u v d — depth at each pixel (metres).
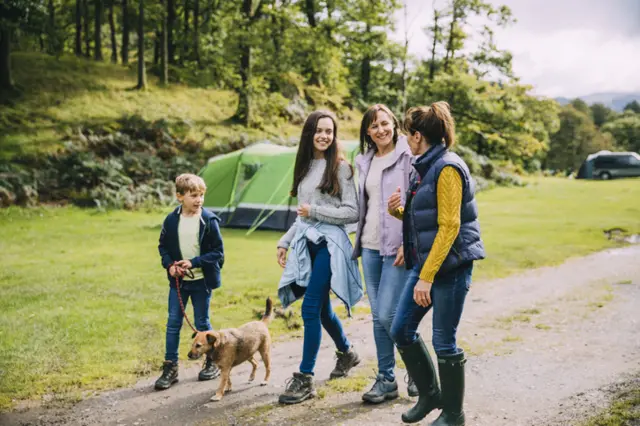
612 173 32.62
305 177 3.97
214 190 14.15
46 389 4.11
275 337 5.56
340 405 3.57
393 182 3.61
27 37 31.47
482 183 25.38
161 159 21.05
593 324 5.51
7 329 5.63
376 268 3.71
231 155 14.47
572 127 72.00
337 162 3.86
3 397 3.95
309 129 3.91
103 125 22.08
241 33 24.00
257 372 4.45
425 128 2.98
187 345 5.18
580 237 12.07
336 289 3.67
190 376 4.39
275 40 25.19
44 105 22.97
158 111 24.97
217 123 25.33
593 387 3.65
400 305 3.09
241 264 9.27
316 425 3.27
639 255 9.96
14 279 8.07
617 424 2.94
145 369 4.53
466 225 2.90
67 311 6.36
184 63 31.91
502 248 10.70
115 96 25.50
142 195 17.48
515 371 4.14
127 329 5.68
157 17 28.69
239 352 3.88
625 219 14.91
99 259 9.66
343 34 30.02
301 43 25.30
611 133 83.31
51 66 26.94
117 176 18.23
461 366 2.94
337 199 3.86
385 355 3.62
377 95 36.25
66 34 36.25
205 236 4.16
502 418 3.23
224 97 29.06
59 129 21.22
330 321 4.00
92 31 39.25
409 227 3.09
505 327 5.55
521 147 32.97
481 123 32.22
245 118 25.84
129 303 6.75
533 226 13.84
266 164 13.77
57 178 18.00
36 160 19.00
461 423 2.99
